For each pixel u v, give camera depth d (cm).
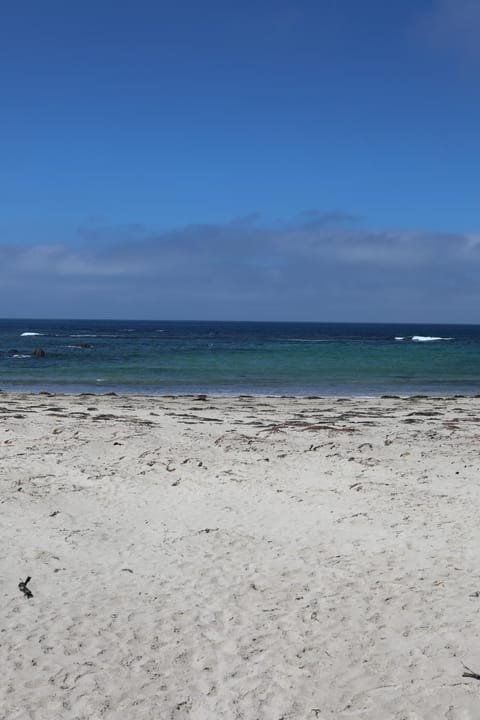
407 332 16488
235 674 595
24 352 5341
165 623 688
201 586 777
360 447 1514
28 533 951
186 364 4400
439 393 3100
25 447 1452
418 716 534
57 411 2062
